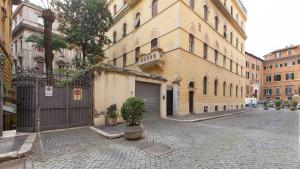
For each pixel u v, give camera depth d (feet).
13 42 102.63
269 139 26.35
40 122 27.45
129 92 39.83
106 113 34.86
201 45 66.33
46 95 28.19
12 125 28.19
